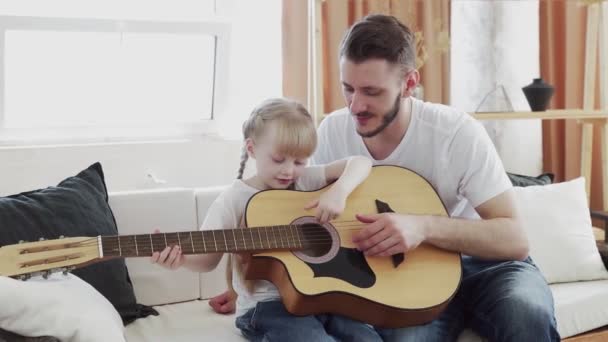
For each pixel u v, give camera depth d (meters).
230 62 2.95
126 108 2.84
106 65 2.75
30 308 1.51
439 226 1.91
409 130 2.10
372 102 1.97
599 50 3.25
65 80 2.70
